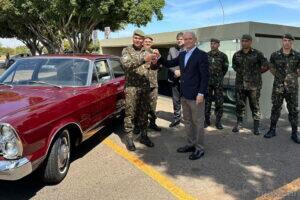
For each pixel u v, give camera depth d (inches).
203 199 160.7
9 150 145.2
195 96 207.6
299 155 219.8
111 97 242.1
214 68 277.4
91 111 209.2
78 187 173.5
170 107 383.6
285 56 245.9
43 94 190.4
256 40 304.5
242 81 266.1
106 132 273.1
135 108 227.5
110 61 259.4
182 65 210.5
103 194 165.9
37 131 154.7
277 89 250.5
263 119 324.2
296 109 247.8
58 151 173.8
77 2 767.1
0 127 144.3
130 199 160.7
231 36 315.6
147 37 223.9
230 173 190.4
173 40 438.9
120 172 192.1
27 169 148.9
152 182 178.9
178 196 163.5
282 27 322.0
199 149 213.5
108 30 693.3
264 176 186.4
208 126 293.6
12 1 842.8
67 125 181.6
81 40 933.8
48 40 1032.8
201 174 189.0
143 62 208.1
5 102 172.1
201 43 353.1
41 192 168.2
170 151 227.6
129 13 833.5
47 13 827.4
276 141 250.1
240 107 273.0
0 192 168.4
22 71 224.1
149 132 274.7
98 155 219.9
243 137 260.5
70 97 188.1
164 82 659.4
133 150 228.2
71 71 221.8
